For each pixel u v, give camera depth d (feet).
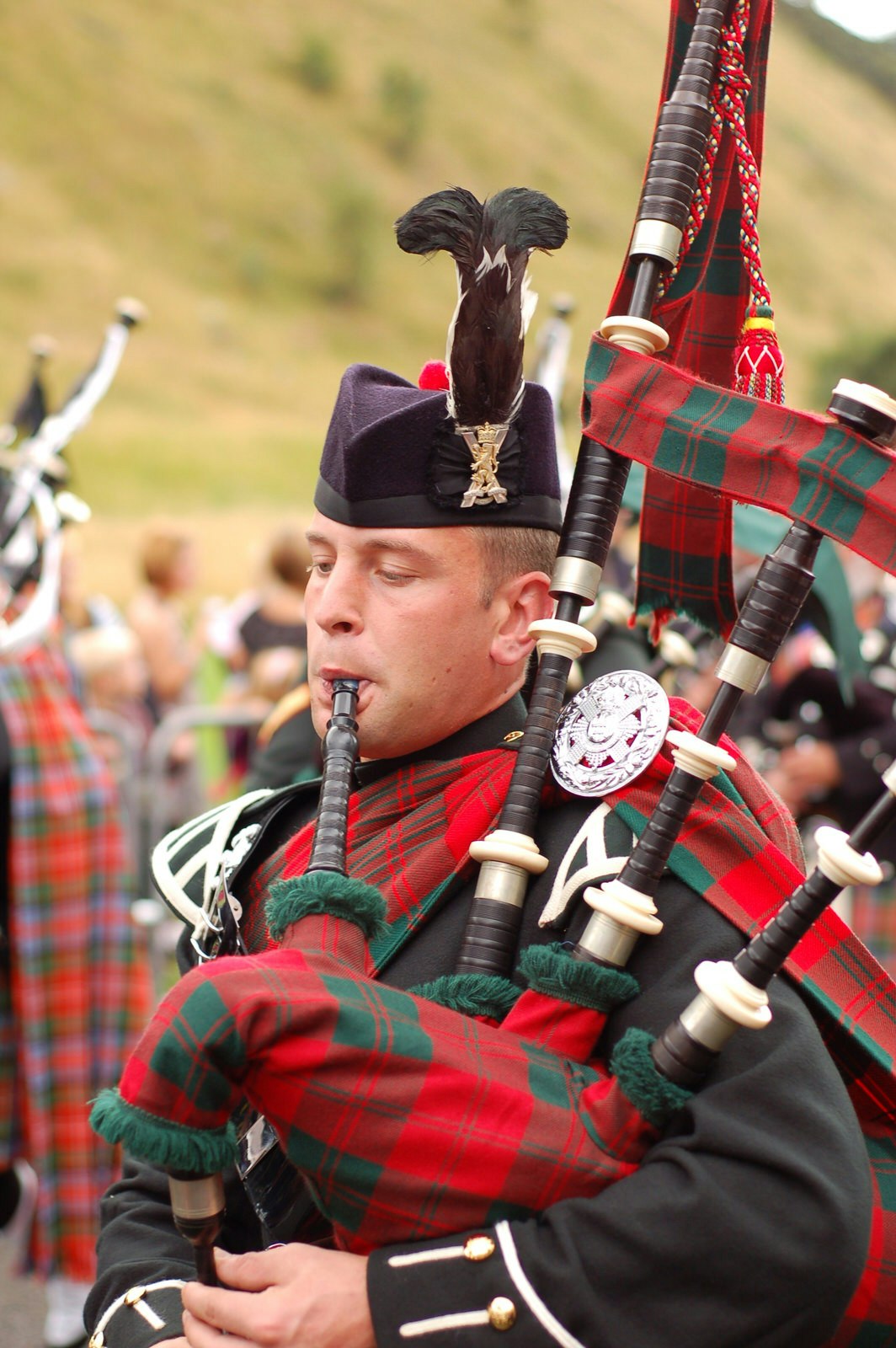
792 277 266.98
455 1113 6.29
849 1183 6.16
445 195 7.33
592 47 352.08
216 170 256.93
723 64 7.75
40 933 18.31
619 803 7.17
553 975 6.66
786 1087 6.28
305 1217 7.21
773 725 19.74
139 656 34.19
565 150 299.99
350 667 7.64
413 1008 6.48
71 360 189.16
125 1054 18.57
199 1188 6.63
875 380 172.76
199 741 33.53
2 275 206.18
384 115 285.43
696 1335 5.98
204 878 8.54
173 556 35.50
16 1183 18.83
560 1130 6.32
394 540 7.50
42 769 18.49
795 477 6.61
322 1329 6.25
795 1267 5.97
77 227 229.45
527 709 8.16
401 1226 6.31
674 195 7.47
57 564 19.39
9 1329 18.48
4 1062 18.45
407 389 7.64
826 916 7.13
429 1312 6.15
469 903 7.50
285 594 31.53
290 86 290.15
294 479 169.07
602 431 7.16
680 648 15.64
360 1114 6.25
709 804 7.19
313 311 236.02
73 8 281.13
